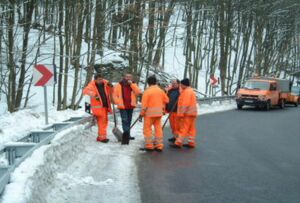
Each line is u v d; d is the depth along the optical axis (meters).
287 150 13.09
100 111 12.78
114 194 7.43
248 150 12.86
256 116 25.81
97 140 12.95
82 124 12.94
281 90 34.66
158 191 7.77
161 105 12.02
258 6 46.41
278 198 7.57
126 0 25.50
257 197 7.59
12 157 7.18
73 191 7.41
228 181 8.73
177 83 13.95
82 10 21.84
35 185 6.16
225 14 45.97
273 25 55.72
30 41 28.25
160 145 12.06
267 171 9.84
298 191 8.09
